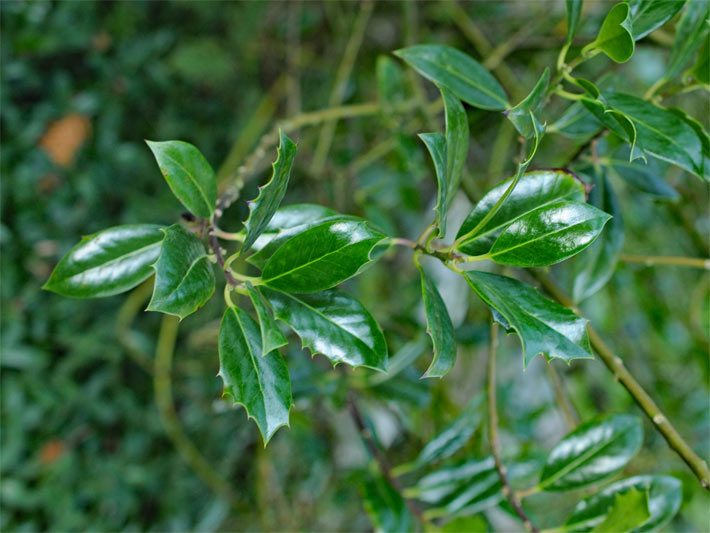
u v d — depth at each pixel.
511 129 0.89
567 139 0.89
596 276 0.62
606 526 0.55
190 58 1.09
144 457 1.11
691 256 1.01
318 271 0.46
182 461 1.12
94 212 1.10
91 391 1.08
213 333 1.06
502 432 0.97
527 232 0.46
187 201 0.49
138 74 1.11
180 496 1.12
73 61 1.09
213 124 1.16
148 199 1.11
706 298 1.04
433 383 0.91
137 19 1.12
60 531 1.03
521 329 0.44
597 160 0.62
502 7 1.07
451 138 0.46
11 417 1.02
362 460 1.11
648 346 1.07
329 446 1.06
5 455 1.01
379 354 0.47
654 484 0.57
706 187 0.97
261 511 1.06
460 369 1.07
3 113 1.04
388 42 1.13
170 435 1.05
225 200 0.57
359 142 1.13
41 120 1.06
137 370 1.12
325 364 0.84
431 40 1.06
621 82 0.61
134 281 0.51
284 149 0.44
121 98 1.11
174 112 1.13
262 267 0.49
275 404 0.45
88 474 1.08
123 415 1.11
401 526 0.65
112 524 1.08
